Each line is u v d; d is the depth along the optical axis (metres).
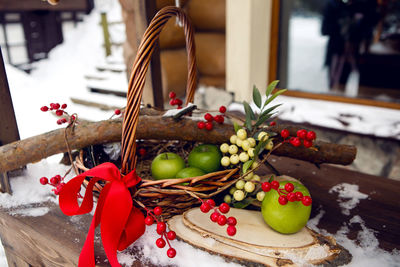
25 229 0.70
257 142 0.69
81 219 0.72
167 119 0.77
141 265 0.59
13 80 3.40
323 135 1.58
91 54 4.23
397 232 0.65
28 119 2.46
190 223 0.63
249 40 1.77
